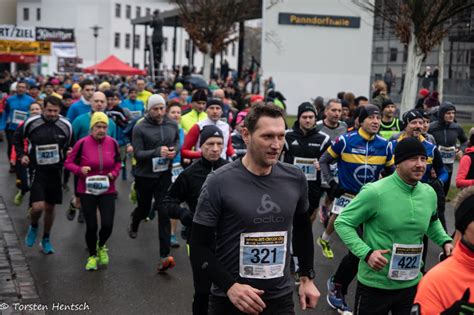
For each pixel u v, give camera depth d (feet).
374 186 15.78
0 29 121.80
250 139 12.29
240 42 119.55
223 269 12.05
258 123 12.13
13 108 49.75
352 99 45.68
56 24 268.21
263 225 12.33
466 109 87.45
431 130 33.81
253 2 110.22
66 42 168.96
